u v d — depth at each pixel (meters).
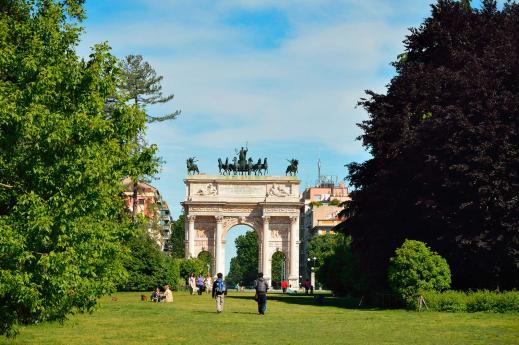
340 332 38.19
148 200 131.62
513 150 55.56
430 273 57.03
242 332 38.25
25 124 26.12
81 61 31.05
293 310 61.09
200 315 52.56
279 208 170.12
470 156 55.97
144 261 109.81
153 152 34.59
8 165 26.97
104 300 75.00
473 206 56.12
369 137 69.44
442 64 69.19
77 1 39.62
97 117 28.45
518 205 54.88
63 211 26.55
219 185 171.88
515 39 61.00
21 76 28.23
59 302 28.03
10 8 34.69
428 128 59.03
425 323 43.88
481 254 57.59
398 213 64.75
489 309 52.91
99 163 27.95
